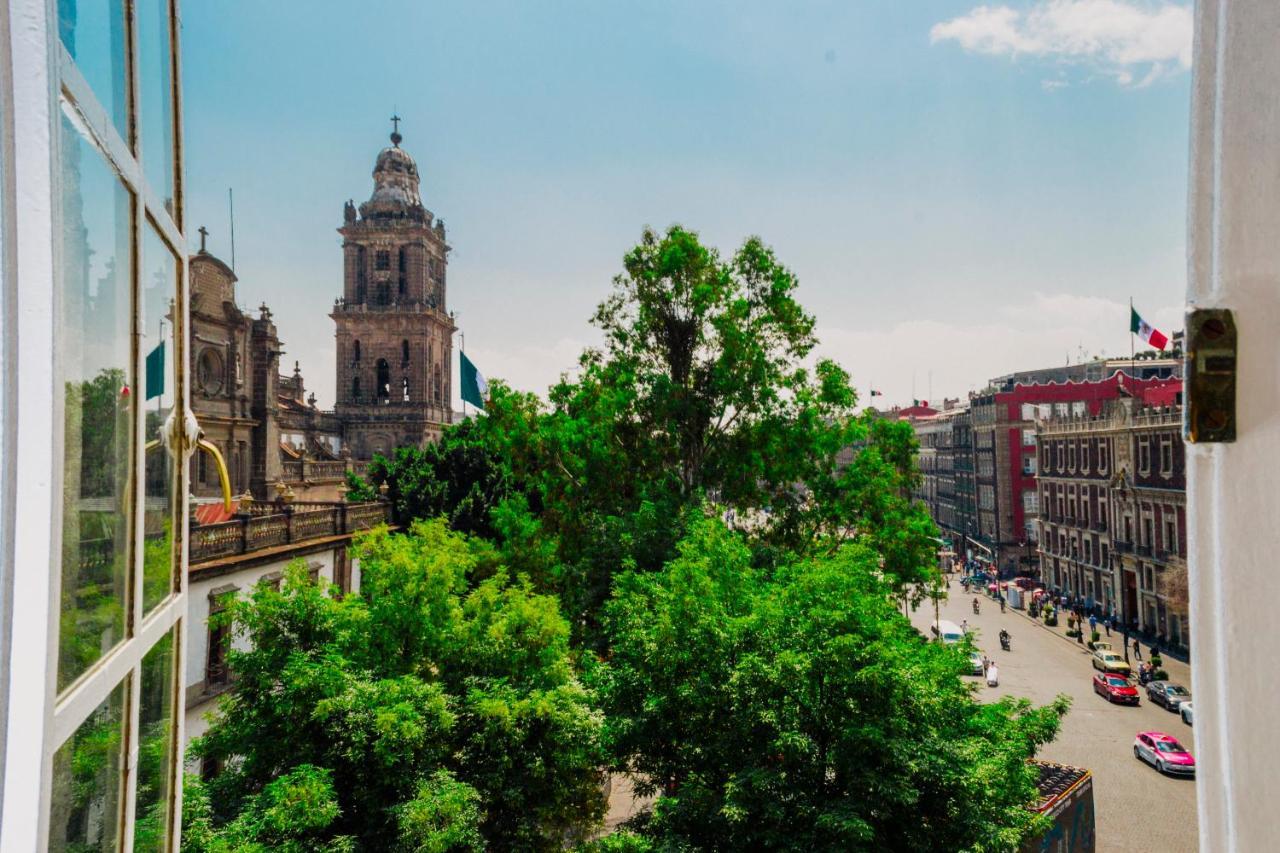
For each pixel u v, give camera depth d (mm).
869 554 15414
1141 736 27938
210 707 19219
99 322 1848
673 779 14766
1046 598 55812
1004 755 12617
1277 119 1256
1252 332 1275
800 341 26797
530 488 28891
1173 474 42656
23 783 1306
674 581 14875
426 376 73375
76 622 1691
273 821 11148
